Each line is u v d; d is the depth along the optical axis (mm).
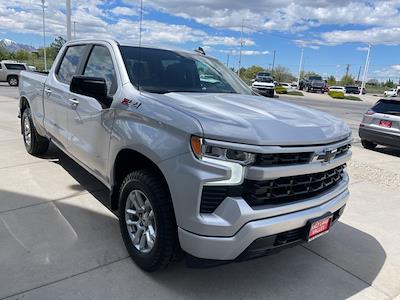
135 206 3186
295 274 3334
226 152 2506
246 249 2592
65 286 2908
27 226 3795
